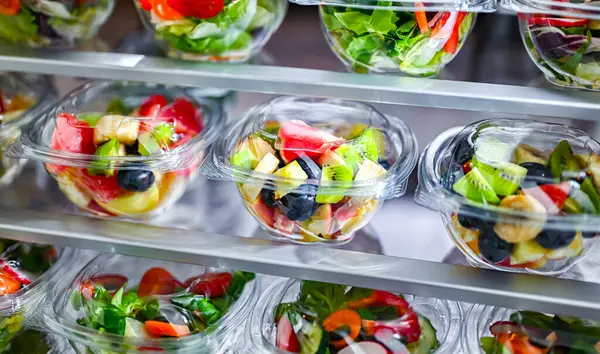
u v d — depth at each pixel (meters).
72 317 0.98
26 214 1.02
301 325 0.95
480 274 0.90
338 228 0.93
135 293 1.02
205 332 0.96
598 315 0.84
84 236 0.97
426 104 0.85
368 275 0.90
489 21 1.26
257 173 0.89
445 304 1.00
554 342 0.91
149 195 0.99
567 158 0.86
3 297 1.00
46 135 1.01
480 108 0.84
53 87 1.24
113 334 0.95
